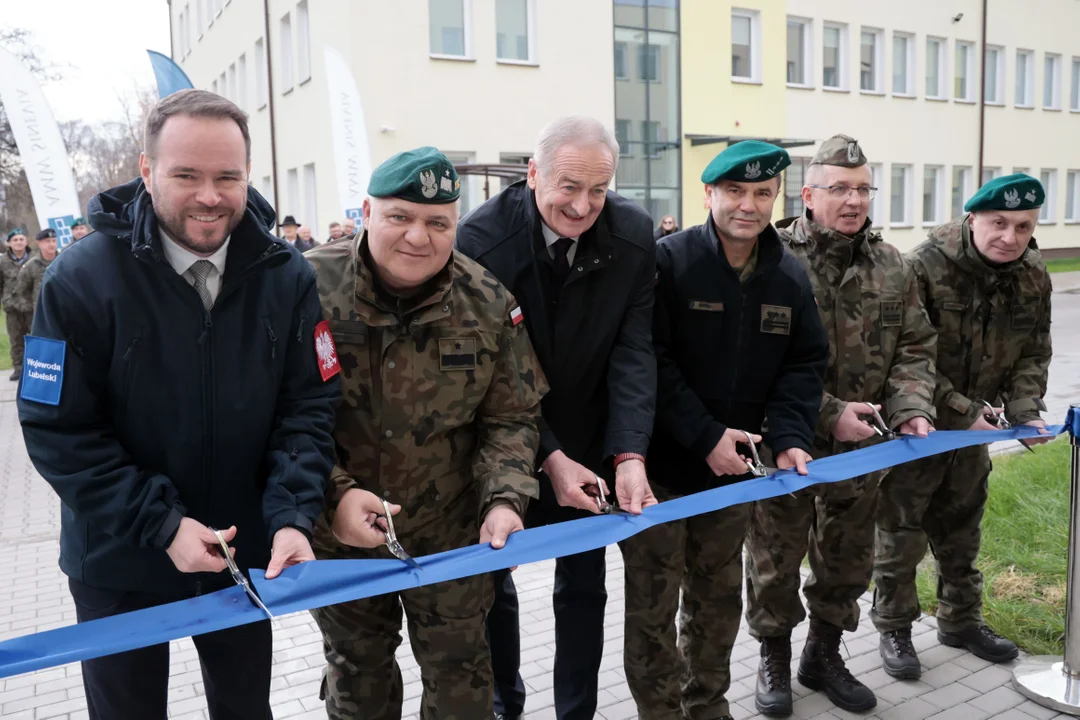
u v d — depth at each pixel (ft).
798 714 10.25
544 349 8.45
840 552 10.33
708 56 59.26
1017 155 82.74
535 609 13.50
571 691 9.59
